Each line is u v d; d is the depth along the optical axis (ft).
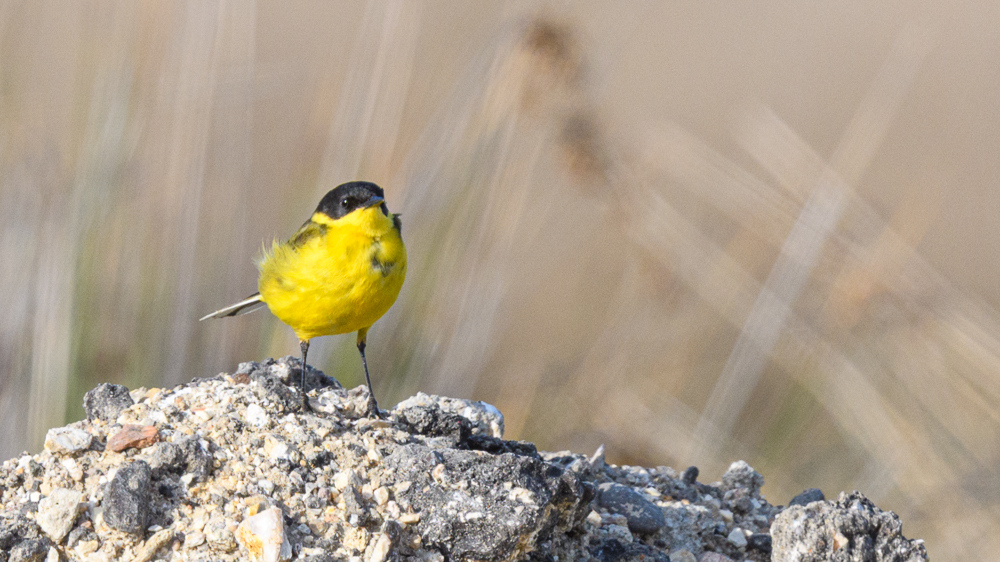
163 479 21.90
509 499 22.21
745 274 44.16
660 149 45.42
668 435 41.91
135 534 20.68
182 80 40.32
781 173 44.47
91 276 37.73
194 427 23.84
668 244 44.68
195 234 39.58
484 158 40.50
